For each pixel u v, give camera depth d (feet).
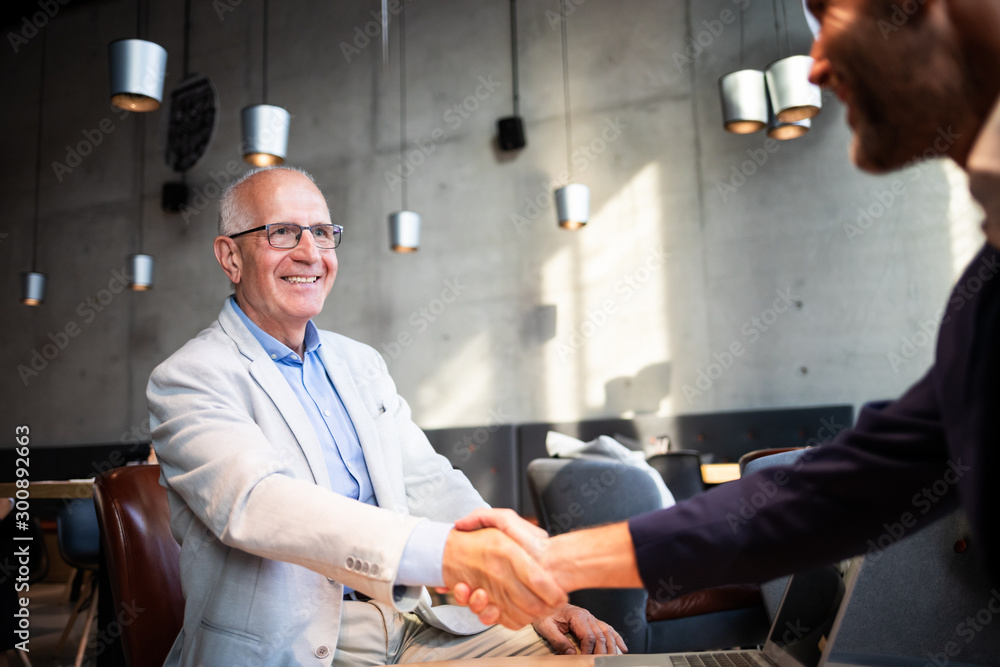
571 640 4.29
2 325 23.94
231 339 4.43
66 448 21.93
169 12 23.21
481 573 2.93
